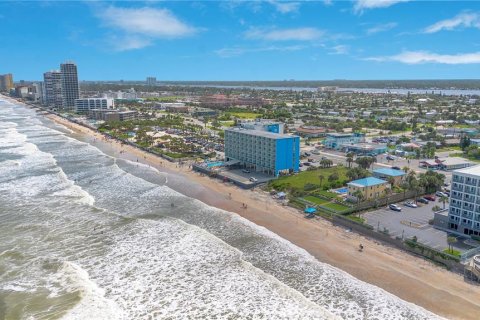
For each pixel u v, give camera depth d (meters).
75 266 85.81
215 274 82.44
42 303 72.69
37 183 149.75
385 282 78.56
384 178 144.00
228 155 180.50
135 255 91.06
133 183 151.38
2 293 76.06
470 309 69.44
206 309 70.62
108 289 77.12
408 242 91.88
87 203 126.12
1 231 104.38
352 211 114.44
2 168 174.25
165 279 80.69
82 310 70.38
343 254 90.44
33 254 91.69
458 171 99.12
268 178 154.25
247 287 77.44
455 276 80.31
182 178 160.00
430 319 66.81
